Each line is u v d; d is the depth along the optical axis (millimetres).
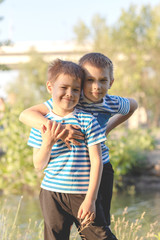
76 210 2145
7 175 6852
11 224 4062
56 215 2180
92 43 21453
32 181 6578
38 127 2232
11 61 31734
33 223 4246
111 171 2527
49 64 2281
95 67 2227
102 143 2445
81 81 2215
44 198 2238
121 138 7602
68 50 31203
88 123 2154
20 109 6754
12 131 6641
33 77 27812
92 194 2074
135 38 22906
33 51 29562
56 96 2174
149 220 4098
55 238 2189
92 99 2295
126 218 4246
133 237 3238
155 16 22797
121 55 22625
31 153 6641
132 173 7641
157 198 5930
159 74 23781
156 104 26234
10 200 5973
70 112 2219
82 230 2199
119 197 6125
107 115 2449
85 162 2156
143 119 30766
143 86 23922
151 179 7398
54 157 2197
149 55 23672
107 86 2297
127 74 22344
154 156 8289
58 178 2164
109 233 2180
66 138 2119
